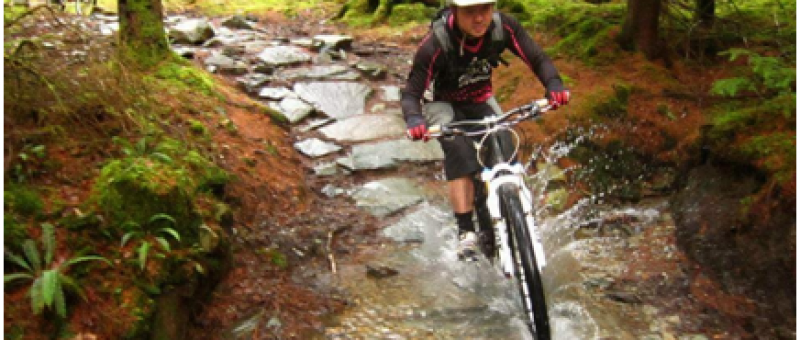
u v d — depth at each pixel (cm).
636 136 545
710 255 392
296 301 363
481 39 339
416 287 386
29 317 265
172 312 309
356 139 591
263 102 647
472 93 365
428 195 506
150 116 454
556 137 541
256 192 459
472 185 378
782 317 335
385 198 495
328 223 456
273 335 333
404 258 419
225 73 700
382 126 615
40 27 437
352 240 440
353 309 362
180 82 572
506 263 324
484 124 328
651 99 572
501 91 624
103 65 428
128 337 279
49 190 335
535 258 298
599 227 459
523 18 876
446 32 336
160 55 608
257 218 438
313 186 509
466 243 375
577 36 676
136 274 303
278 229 436
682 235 427
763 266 359
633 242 436
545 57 352
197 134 480
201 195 393
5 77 368
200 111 526
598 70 618
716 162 443
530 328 326
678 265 400
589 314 358
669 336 338
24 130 367
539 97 588
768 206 375
